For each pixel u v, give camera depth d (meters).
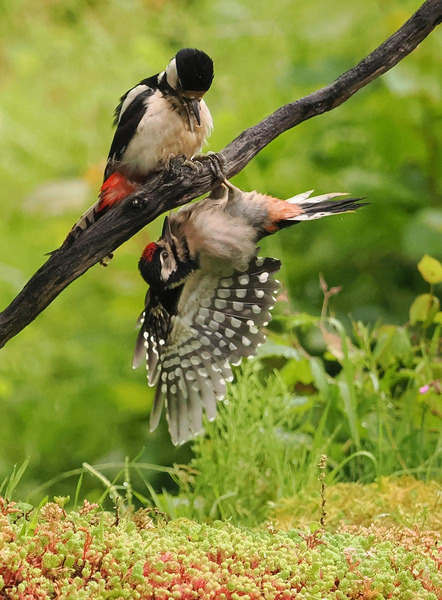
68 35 20.30
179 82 7.39
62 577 5.01
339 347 9.21
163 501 7.85
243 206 6.84
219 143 14.11
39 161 18.08
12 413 13.27
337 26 15.09
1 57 20.53
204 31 18.38
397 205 12.98
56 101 19.25
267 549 5.58
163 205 6.59
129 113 7.53
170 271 6.98
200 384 7.48
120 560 5.11
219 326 7.28
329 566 5.32
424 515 6.59
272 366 10.38
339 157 14.05
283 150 13.93
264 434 8.34
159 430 11.92
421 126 13.29
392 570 5.43
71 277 6.54
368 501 7.39
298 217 6.88
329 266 13.13
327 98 6.82
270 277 7.07
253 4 18.16
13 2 21.25
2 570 4.89
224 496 7.58
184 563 5.23
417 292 12.84
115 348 13.63
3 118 18.45
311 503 7.45
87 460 12.10
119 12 19.86
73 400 12.62
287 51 16.62
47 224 16.11
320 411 10.10
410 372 8.99
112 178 7.58
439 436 8.71
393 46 6.76
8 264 16.48
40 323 14.95
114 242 6.55
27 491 11.73
